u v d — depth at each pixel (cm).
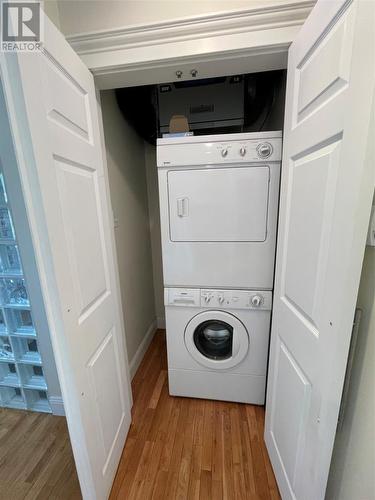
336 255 66
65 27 116
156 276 252
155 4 108
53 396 155
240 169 129
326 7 69
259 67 118
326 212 72
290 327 97
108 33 109
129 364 187
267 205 131
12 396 167
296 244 93
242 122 167
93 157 107
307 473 83
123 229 179
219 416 156
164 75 123
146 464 128
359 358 78
